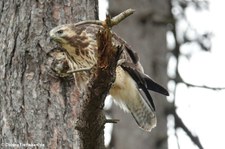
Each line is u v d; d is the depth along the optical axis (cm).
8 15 1133
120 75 1228
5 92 1081
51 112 1066
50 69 1087
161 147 1950
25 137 1049
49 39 1111
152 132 1956
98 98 862
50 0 1137
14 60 1095
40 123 1057
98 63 838
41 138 1049
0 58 1105
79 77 1098
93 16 1173
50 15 1130
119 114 1997
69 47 1130
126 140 1975
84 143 913
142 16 2034
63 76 1088
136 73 1236
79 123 891
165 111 1952
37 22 1119
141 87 1266
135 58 1242
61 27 1117
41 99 1072
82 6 1161
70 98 1081
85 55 1141
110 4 2055
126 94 1257
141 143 1964
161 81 1986
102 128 901
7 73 1091
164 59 2020
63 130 1058
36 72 1087
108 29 827
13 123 1058
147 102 1272
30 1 1131
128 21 2036
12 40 1109
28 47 1100
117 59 841
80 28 1155
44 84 1081
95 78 848
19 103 1069
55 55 1096
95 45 1151
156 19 2031
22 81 1083
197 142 1806
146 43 2020
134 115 1293
